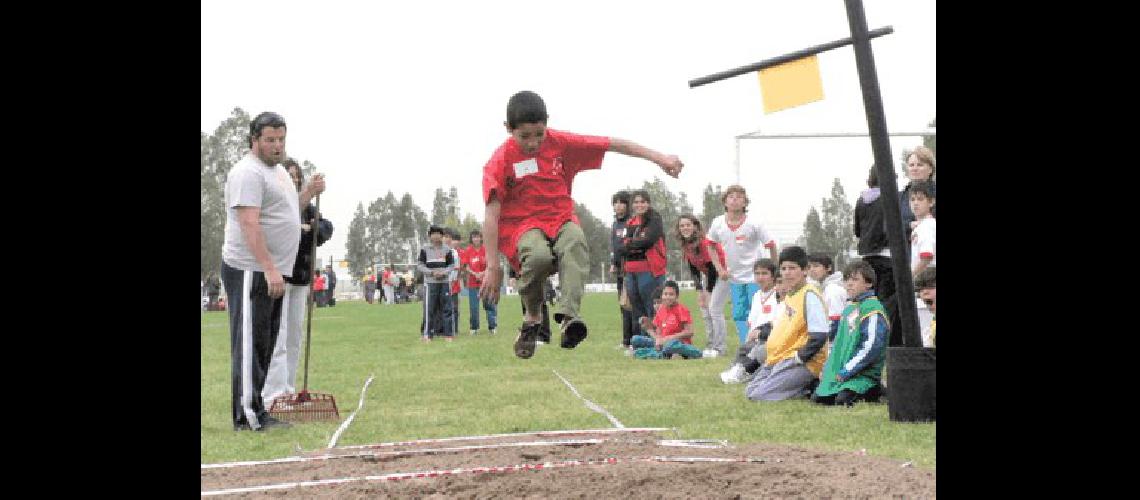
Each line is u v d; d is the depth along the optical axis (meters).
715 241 10.41
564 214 5.02
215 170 73.44
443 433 5.65
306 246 7.21
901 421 5.66
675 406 6.55
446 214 110.69
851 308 6.69
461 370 9.43
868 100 5.82
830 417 5.92
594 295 54.91
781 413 6.16
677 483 3.77
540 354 11.32
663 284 11.12
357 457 4.67
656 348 10.60
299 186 7.11
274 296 5.82
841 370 6.49
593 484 3.79
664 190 88.56
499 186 4.90
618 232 11.78
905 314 5.70
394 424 6.03
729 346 12.18
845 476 3.86
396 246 118.94
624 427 5.66
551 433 5.41
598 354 11.15
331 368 9.80
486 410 6.57
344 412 6.59
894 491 3.60
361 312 29.89
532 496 3.64
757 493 3.59
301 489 3.89
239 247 5.89
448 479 3.97
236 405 5.88
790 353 7.02
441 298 14.49
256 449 5.14
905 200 7.53
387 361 10.59
